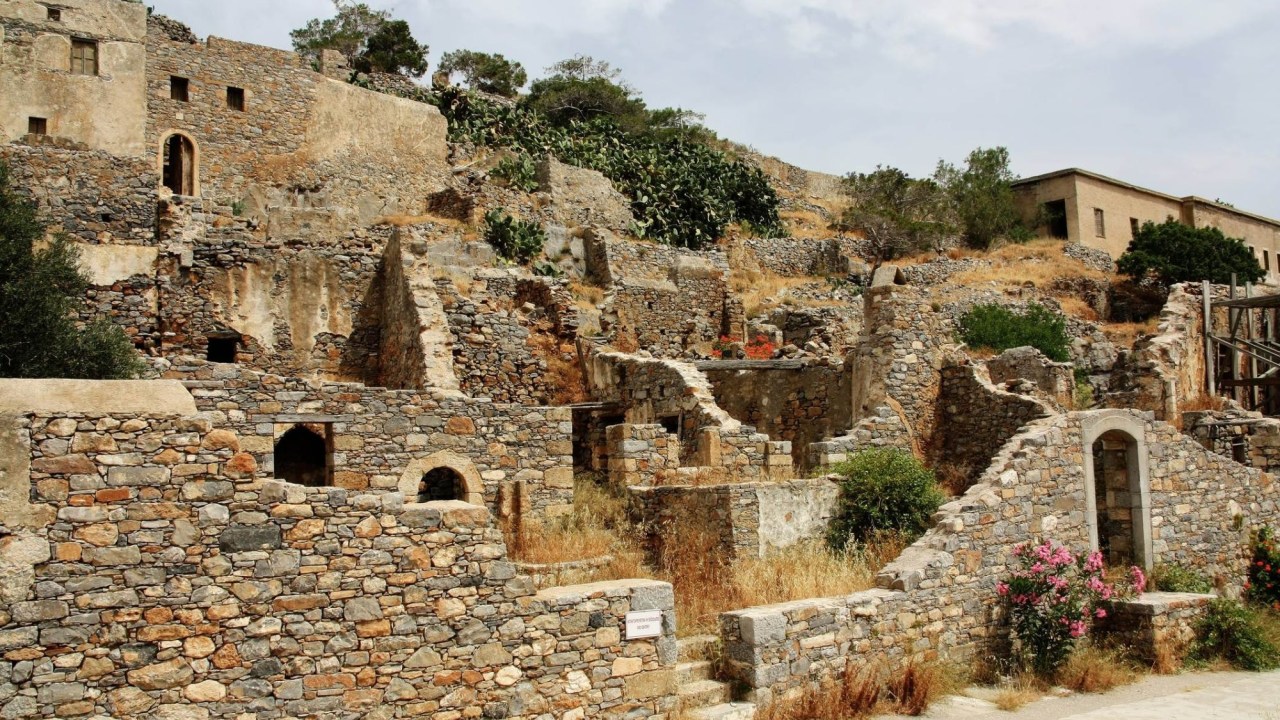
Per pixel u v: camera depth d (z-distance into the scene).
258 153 32.62
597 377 23.36
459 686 10.70
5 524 8.88
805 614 13.36
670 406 20.94
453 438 17.06
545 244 34.72
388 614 10.44
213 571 9.66
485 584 11.01
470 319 22.83
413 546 10.66
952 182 61.50
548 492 17.80
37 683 8.84
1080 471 17.75
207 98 31.83
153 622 9.35
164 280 21.45
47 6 27.55
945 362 21.84
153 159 30.48
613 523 17.92
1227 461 20.27
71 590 9.05
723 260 38.94
